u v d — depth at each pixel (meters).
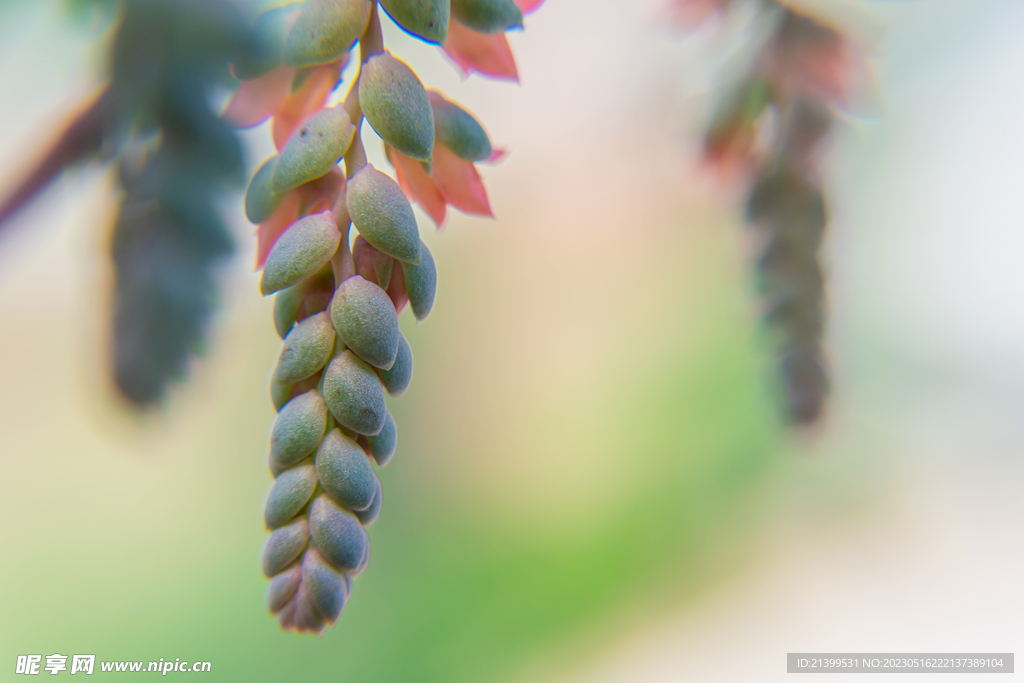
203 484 1.14
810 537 1.17
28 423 1.04
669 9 0.40
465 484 1.32
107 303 0.34
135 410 0.34
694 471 1.23
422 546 1.28
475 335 1.29
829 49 0.37
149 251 0.33
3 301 0.85
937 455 1.03
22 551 1.10
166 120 0.33
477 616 1.27
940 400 0.99
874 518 1.11
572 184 1.01
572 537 1.30
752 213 0.37
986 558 1.08
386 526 1.27
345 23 0.28
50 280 0.77
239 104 0.30
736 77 0.39
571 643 1.26
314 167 0.28
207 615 1.15
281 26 0.30
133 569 1.14
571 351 1.28
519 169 1.00
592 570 1.29
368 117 0.28
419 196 0.30
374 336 0.28
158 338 0.33
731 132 0.39
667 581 1.26
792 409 0.35
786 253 0.36
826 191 0.37
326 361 0.28
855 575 1.15
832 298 0.36
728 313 1.17
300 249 0.28
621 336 1.25
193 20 0.32
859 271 0.90
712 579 1.25
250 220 0.29
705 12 0.40
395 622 1.23
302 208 0.29
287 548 0.28
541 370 1.29
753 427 1.17
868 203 0.83
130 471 1.10
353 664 1.20
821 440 0.35
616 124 0.73
